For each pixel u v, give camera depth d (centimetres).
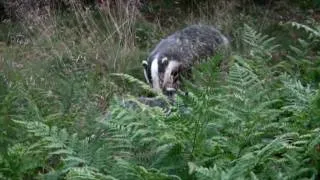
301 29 1553
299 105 589
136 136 539
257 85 610
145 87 604
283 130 575
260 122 557
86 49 1299
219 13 1588
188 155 520
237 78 600
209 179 468
